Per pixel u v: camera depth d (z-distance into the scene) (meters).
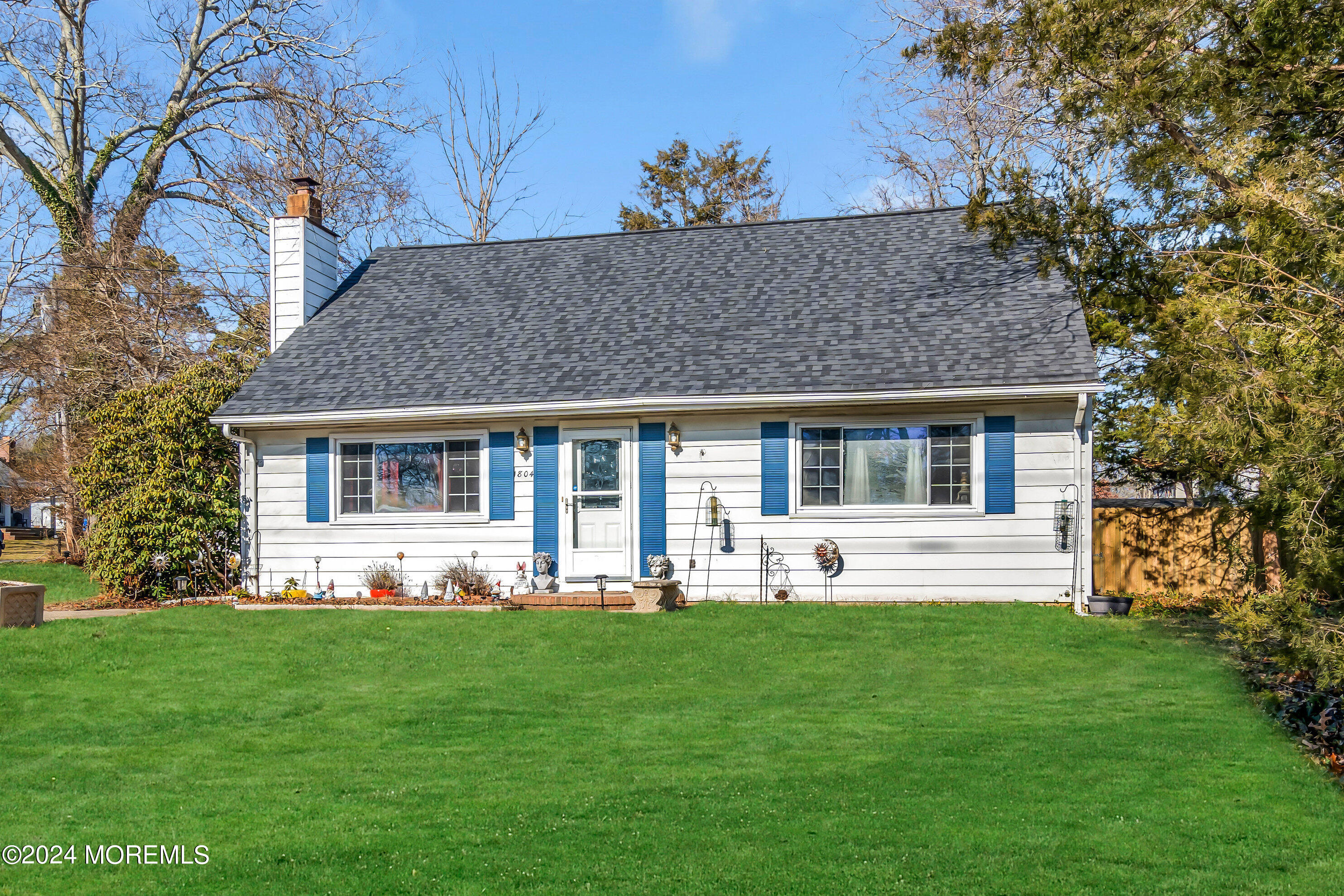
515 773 7.53
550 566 15.49
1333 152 10.61
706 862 5.75
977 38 13.55
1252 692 9.68
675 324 16.44
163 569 17.16
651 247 19.20
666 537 15.28
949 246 17.39
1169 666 10.76
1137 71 11.29
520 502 15.77
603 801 6.80
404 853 5.95
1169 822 6.29
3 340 29.03
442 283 19.20
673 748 8.11
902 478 14.64
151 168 31.91
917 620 12.98
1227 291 9.32
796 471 14.88
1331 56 10.18
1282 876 5.51
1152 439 9.50
